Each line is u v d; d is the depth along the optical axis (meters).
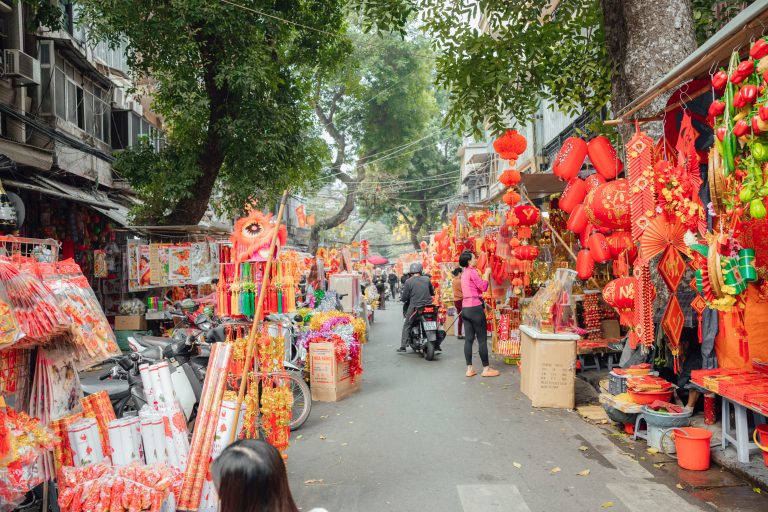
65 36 13.37
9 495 3.38
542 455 5.52
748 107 3.62
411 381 9.33
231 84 11.30
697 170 4.84
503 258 10.83
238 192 12.72
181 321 8.76
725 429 5.21
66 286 3.97
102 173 14.56
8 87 11.29
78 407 4.20
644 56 6.69
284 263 5.05
